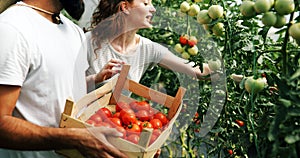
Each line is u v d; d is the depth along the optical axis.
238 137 1.57
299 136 1.08
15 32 1.28
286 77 1.13
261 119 1.30
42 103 1.35
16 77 1.27
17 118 1.31
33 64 1.32
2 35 1.27
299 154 1.14
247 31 1.55
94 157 1.33
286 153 1.12
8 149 1.35
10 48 1.26
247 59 1.60
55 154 1.41
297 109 1.08
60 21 1.46
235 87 1.66
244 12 1.24
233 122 1.64
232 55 1.61
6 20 1.30
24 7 1.37
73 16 1.45
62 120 1.33
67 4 1.40
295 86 1.12
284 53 1.20
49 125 1.38
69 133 1.30
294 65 1.17
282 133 1.13
